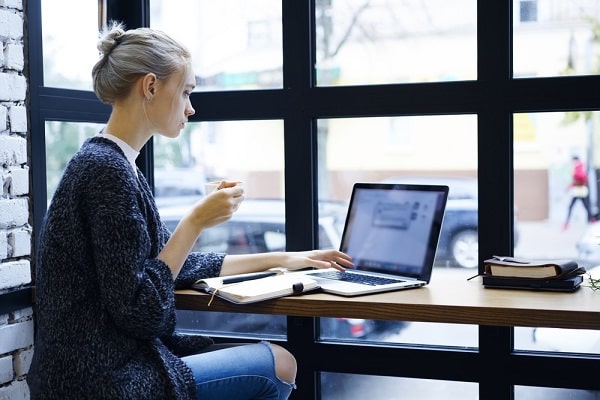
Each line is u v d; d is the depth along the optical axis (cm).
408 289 199
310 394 250
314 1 246
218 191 187
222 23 257
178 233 182
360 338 249
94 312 169
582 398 229
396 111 235
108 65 183
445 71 234
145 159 265
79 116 235
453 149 234
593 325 164
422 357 238
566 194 225
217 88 259
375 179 244
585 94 217
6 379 209
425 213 209
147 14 262
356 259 223
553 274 191
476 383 239
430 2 234
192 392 172
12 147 209
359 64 243
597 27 219
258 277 209
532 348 232
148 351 175
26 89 216
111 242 164
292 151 247
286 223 250
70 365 166
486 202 228
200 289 202
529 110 223
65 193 171
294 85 245
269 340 256
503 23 223
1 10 204
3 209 205
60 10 231
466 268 236
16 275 210
